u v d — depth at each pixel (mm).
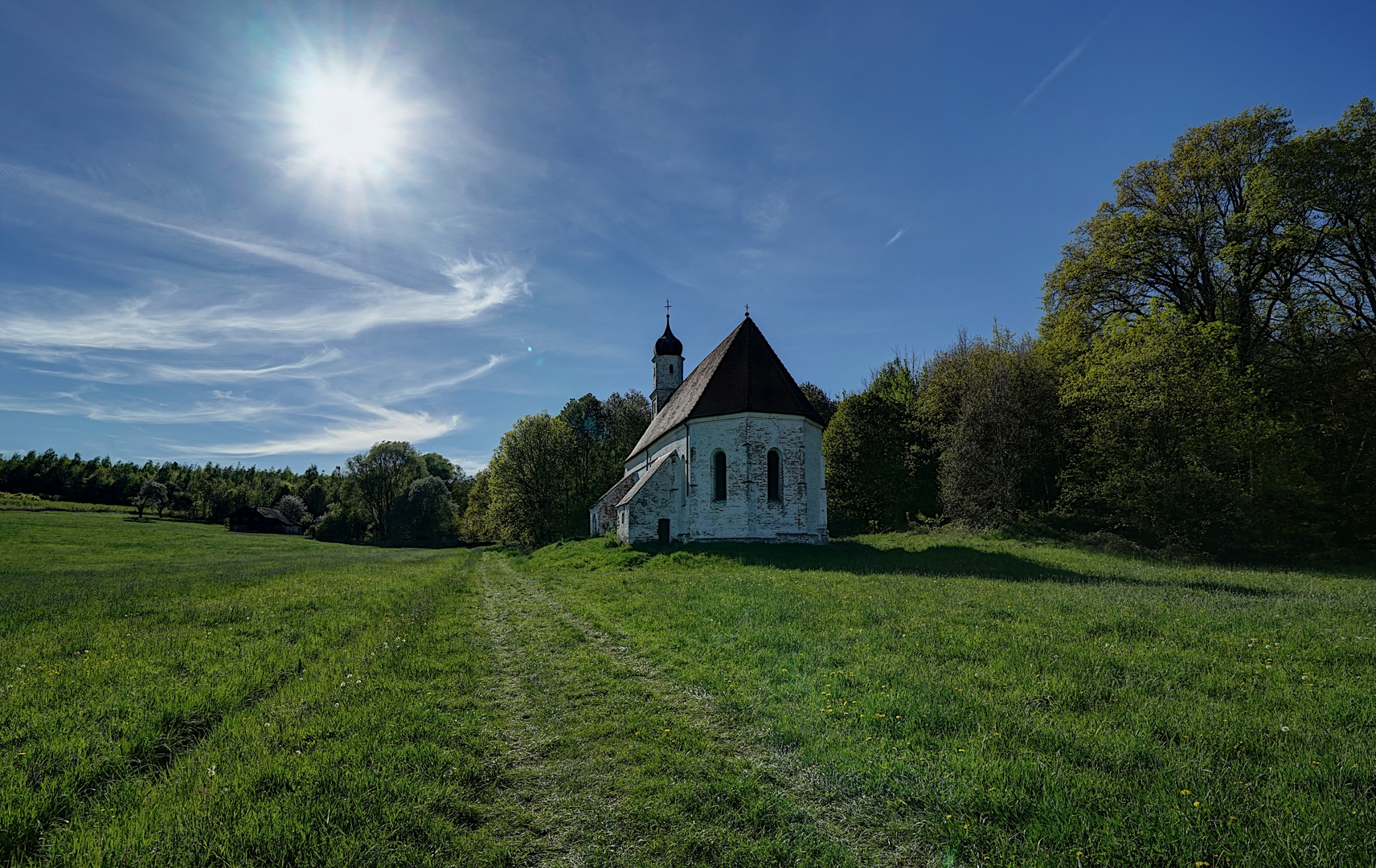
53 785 5117
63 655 9875
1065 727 6367
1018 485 39531
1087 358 35281
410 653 10133
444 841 4676
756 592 15867
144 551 50625
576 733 6895
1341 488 29547
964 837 4602
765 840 4695
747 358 31969
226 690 7703
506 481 56344
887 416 50688
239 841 4395
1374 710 6629
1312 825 4465
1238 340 32375
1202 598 14445
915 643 10000
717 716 7344
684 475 32906
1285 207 29031
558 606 15891
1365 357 28953
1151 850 4309
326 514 90938
